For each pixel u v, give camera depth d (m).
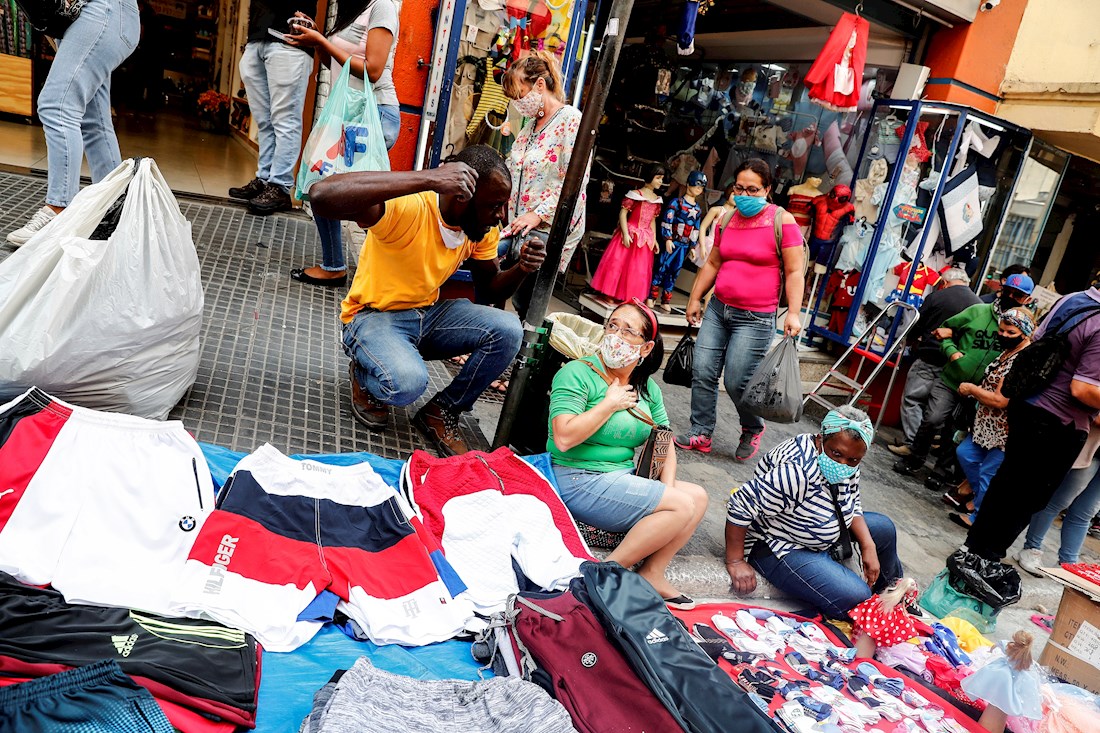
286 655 2.42
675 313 8.29
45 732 1.73
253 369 3.94
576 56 5.88
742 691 2.60
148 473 2.46
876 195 7.65
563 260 4.94
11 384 2.64
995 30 7.24
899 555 4.92
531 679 2.51
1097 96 6.84
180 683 2.02
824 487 3.72
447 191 3.07
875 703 3.11
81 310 2.72
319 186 2.96
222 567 2.47
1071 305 4.24
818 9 6.93
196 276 3.19
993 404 5.29
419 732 2.08
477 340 3.75
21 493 2.28
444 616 2.75
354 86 5.00
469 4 5.41
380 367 3.48
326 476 2.86
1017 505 4.19
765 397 4.81
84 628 2.07
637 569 3.62
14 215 4.82
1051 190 8.27
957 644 3.86
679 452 5.32
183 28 15.35
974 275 8.03
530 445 3.94
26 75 7.75
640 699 2.43
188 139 10.07
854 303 7.85
